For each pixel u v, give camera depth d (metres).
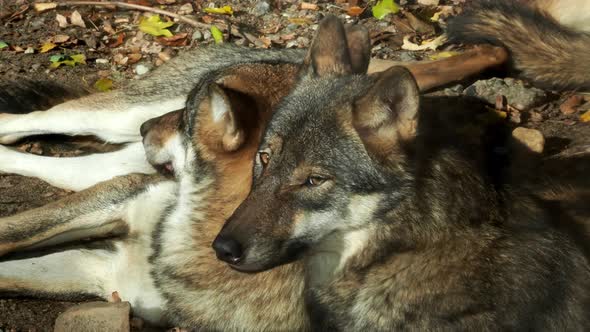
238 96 2.78
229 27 3.50
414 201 2.52
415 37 3.53
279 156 2.53
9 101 3.18
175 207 2.77
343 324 2.59
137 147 3.00
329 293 2.61
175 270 2.72
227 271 2.69
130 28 3.56
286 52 3.15
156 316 2.75
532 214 2.62
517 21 3.33
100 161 3.00
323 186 2.50
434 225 2.53
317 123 2.52
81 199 2.79
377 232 2.53
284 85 2.87
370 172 2.50
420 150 2.52
